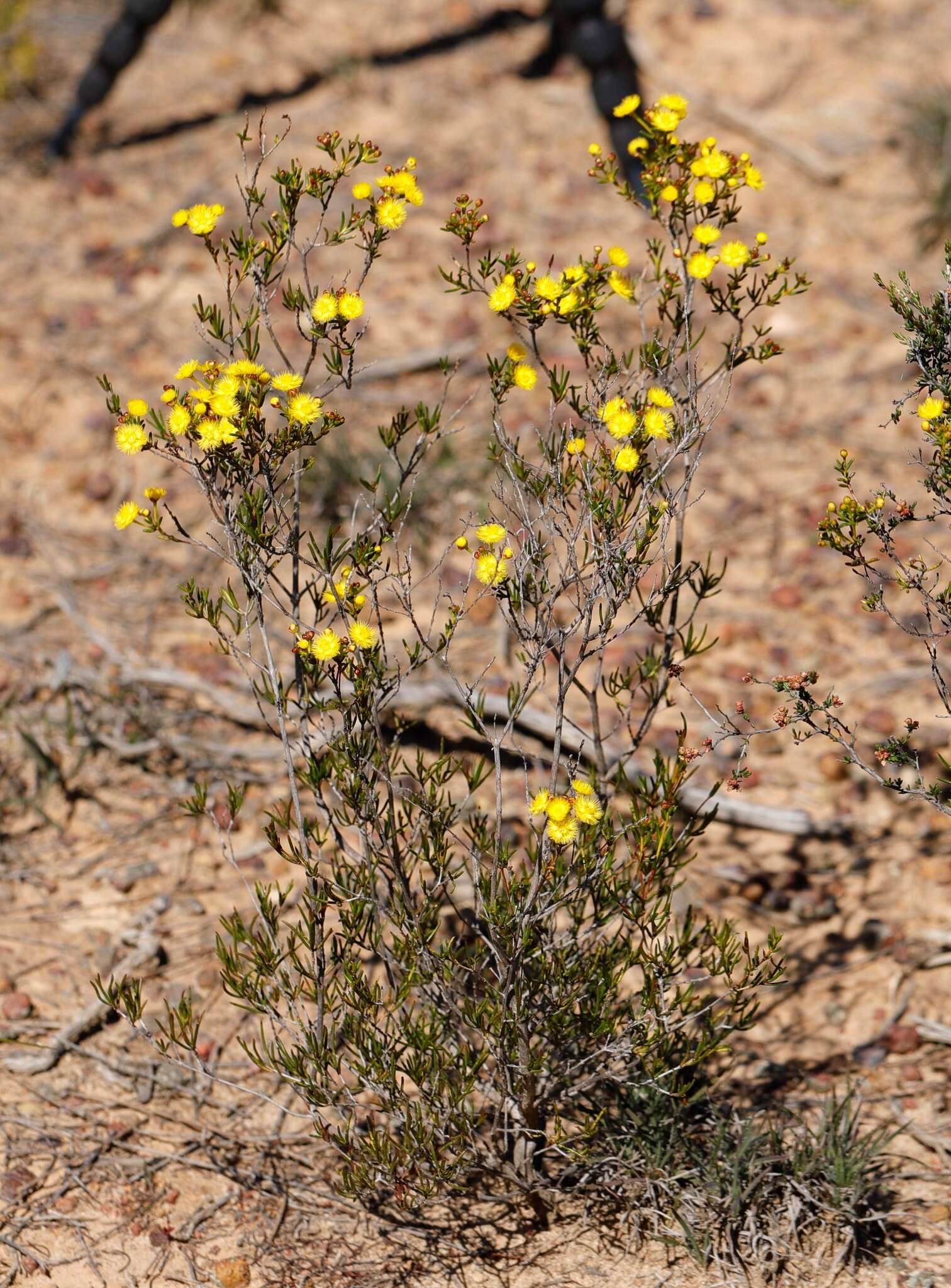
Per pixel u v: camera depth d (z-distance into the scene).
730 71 8.70
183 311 6.91
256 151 7.96
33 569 5.73
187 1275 3.42
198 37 9.12
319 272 7.15
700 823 4.74
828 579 5.65
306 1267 3.45
